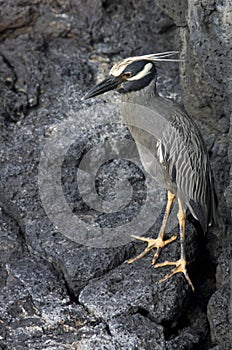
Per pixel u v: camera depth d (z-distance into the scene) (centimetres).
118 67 1056
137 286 1048
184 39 1192
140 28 1478
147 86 1069
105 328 1006
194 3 1066
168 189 1101
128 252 1104
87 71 1413
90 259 1080
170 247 1108
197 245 1140
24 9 1455
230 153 1003
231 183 1005
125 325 1004
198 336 1049
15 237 1151
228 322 1021
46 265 1102
